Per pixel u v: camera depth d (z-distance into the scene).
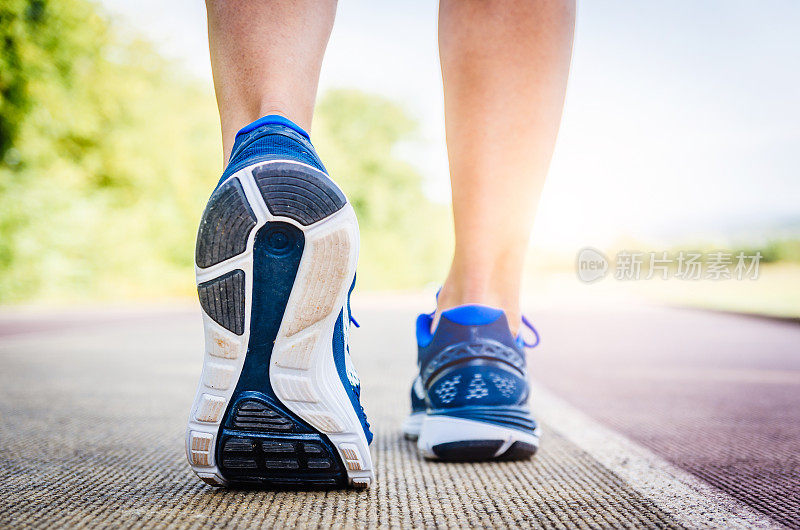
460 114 1.00
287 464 0.73
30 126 9.80
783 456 1.02
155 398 1.62
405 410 1.48
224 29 0.79
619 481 0.84
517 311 1.04
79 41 10.05
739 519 0.67
